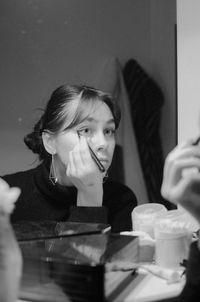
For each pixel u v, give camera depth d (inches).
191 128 38.5
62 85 39.0
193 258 23.5
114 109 39.5
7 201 21.4
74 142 37.6
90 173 36.4
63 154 38.0
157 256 31.9
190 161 22.1
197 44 37.4
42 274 25.4
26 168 39.4
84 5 39.6
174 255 31.2
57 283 25.0
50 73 39.5
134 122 41.7
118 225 39.1
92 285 24.0
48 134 38.6
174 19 39.9
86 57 39.8
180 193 22.1
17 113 39.6
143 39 40.6
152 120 41.7
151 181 41.4
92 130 38.4
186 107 38.6
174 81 40.1
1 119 40.0
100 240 29.7
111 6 40.0
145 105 41.7
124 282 28.0
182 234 31.4
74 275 24.5
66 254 26.5
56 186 37.9
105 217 35.4
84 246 28.3
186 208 22.7
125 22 40.4
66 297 24.8
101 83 39.9
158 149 41.7
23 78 39.7
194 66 37.8
